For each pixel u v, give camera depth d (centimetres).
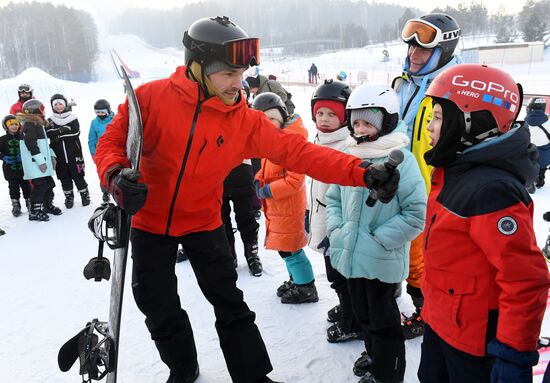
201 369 247
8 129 552
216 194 207
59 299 341
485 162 142
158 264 203
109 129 191
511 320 134
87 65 8306
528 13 6869
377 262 206
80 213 586
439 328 161
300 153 188
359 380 229
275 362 249
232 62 168
